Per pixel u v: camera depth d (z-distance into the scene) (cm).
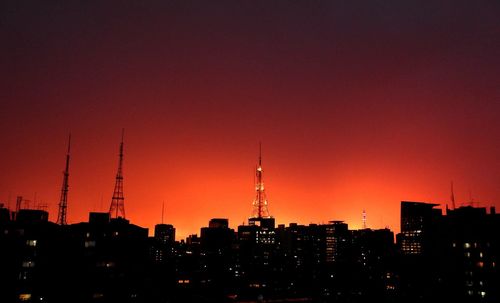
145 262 17175
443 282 18750
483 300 16462
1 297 12625
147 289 17050
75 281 14538
